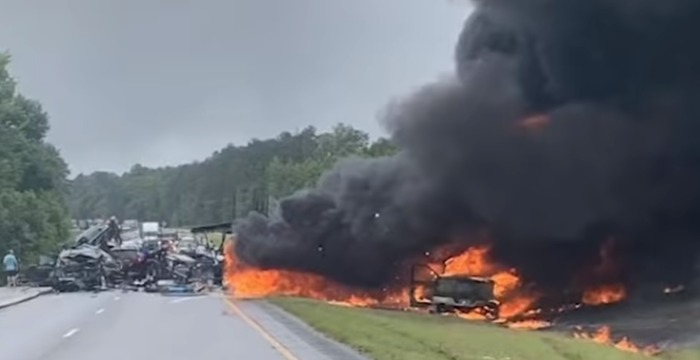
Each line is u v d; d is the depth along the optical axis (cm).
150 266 5375
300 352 1725
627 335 3020
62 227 8025
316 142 13550
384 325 2356
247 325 2492
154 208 18212
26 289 5072
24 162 7931
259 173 14462
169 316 2883
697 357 2425
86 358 1645
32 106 8712
